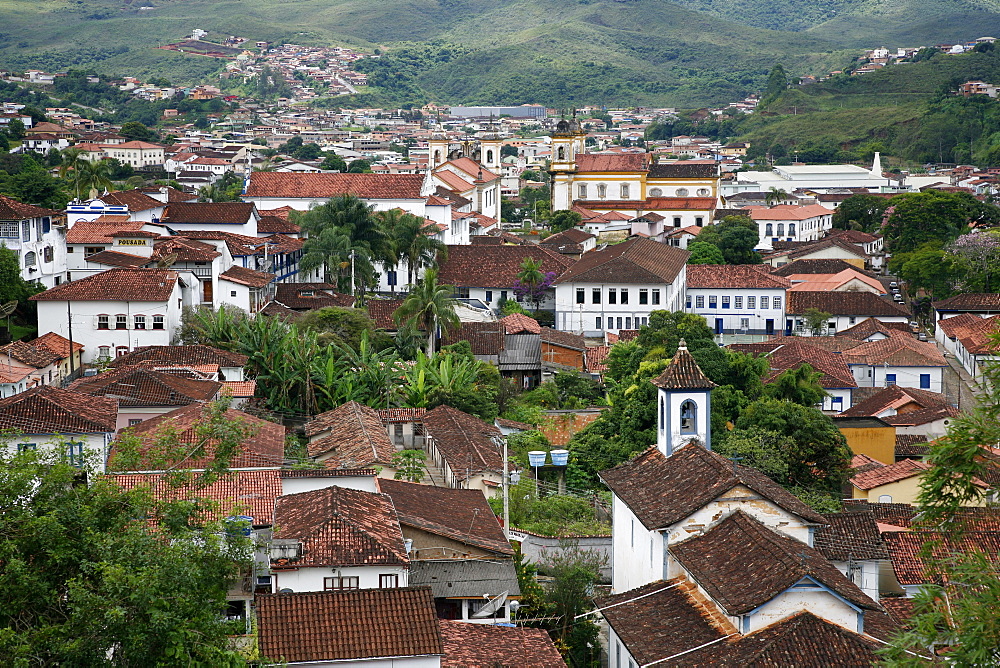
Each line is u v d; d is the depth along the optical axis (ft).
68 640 139.64
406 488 271.28
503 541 251.39
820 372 467.52
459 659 193.47
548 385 467.93
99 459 256.93
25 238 499.92
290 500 239.50
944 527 154.40
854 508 308.40
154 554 152.15
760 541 208.54
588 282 572.51
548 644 206.59
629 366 457.27
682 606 209.36
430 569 235.20
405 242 617.62
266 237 604.49
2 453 176.55
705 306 637.30
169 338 444.14
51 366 406.41
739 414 376.68
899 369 509.35
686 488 232.73
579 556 263.29
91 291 444.55
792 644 185.98
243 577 210.59
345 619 184.75
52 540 149.69
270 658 176.24
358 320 486.79
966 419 148.77
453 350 487.20
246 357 409.69
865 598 196.75
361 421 351.25
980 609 134.21
